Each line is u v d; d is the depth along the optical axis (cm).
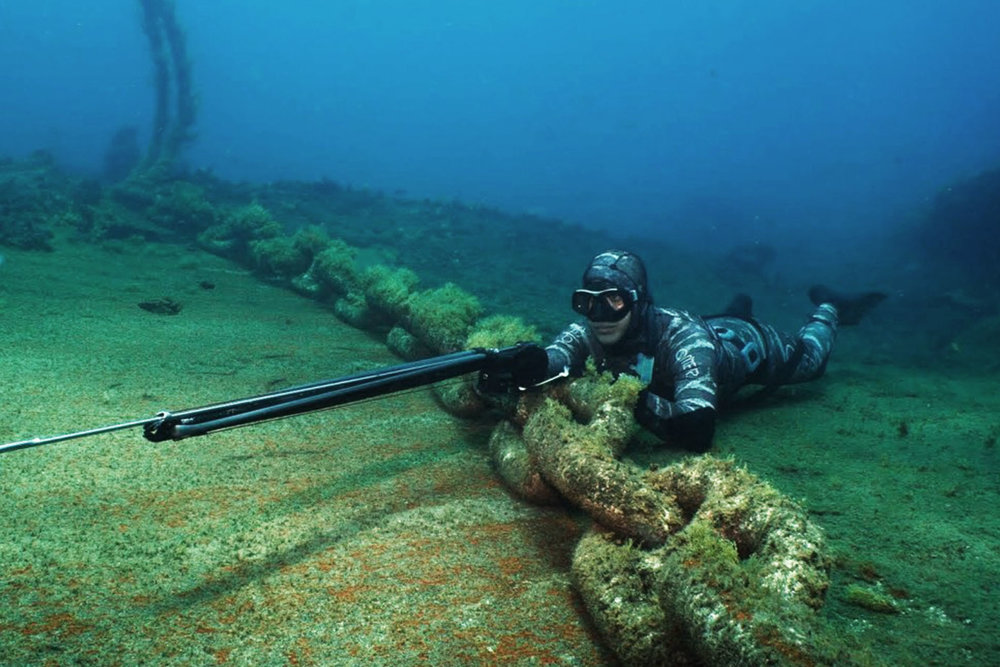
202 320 708
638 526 238
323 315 789
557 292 1273
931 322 1094
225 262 1096
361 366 569
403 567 256
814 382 597
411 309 574
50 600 221
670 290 1473
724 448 409
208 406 214
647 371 379
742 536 211
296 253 957
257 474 339
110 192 1570
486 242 1777
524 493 319
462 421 442
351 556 263
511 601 238
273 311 789
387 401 476
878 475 367
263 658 199
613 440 305
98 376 483
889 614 236
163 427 203
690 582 171
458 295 548
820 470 376
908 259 2042
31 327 602
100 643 202
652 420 346
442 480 345
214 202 1709
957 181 2148
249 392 475
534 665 203
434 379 288
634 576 216
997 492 342
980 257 1841
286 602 229
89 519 280
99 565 245
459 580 249
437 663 202
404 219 1955
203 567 249
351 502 312
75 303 721
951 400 530
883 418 478
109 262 1005
